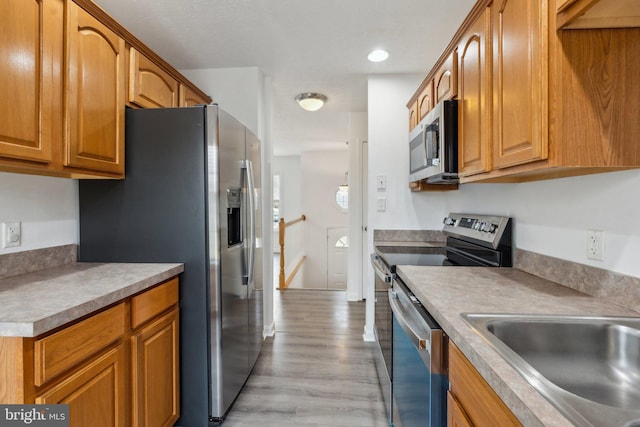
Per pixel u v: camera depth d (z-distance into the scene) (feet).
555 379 2.93
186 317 5.66
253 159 7.78
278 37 7.32
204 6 6.18
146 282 4.61
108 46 5.17
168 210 5.68
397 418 5.13
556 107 3.05
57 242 5.45
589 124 3.05
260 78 9.14
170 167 5.66
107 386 3.98
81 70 4.61
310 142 19.20
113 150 5.32
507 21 3.78
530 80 3.28
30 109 3.88
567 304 3.47
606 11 2.73
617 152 3.05
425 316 3.72
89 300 3.63
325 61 8.54
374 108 9.30
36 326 2.99
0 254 4.60
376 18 6.58
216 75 9.00
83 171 4.74
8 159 3.71
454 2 6.08
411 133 8.12
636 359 2.90
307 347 8.99
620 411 1.76
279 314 11.66
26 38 3.82
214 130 5.60
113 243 5.74
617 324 2.99
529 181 5.02
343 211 21.89
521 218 5.25
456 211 8.27
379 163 9.27
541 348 3.01
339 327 10.45
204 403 5.66
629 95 3.04
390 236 9.25
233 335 6.27
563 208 4.29
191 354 5.66
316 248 21.94
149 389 4.74
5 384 2.97
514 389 1.96
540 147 3.16
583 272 3.93
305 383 7.20
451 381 3.05
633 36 3.03
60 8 4.28
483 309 3.30
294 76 9.50
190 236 5.66
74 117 4.49
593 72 3.04
